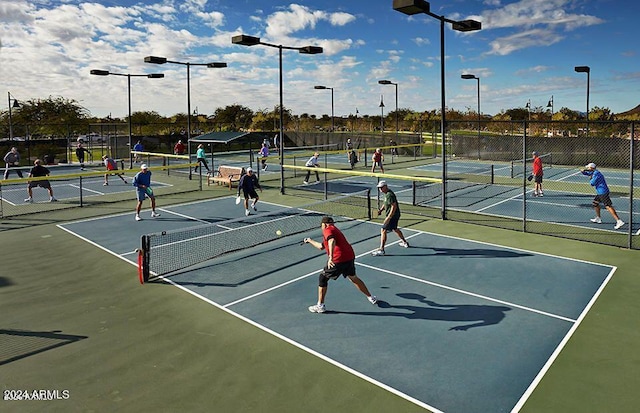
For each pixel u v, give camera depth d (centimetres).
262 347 716
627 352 686
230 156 4059
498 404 567
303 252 1200
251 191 1694
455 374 634
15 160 2558
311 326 784
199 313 845
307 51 1919
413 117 5925
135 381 629
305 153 4200
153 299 912
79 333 772
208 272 1062
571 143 3109
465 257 1141
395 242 1281
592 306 849
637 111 4309
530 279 988
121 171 1995
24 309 871
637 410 552
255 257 1166
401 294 916
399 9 1302
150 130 5359
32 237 1389
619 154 2938
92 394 599
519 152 3359
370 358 679
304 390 602
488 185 2291
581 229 1402
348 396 588
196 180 2577
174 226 1512
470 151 3603
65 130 5019
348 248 826
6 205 1902
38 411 563
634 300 872
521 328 766
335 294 922
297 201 1917
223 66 2447
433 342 724
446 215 1582
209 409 565
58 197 2086
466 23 1431
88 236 1395
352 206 1803
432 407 563
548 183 2358
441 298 894
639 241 1259
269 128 5941
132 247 1273
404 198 1964
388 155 3912
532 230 1392
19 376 643
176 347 720
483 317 809
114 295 935
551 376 627
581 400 573
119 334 767
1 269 1100
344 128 6000
